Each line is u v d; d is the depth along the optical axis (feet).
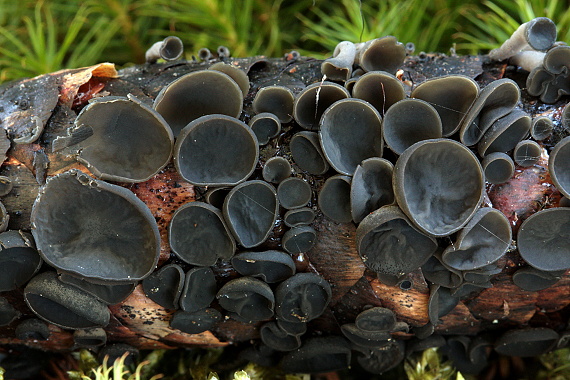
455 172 0.71
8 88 0.74
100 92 0.74
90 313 0.72
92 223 0.71
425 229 0.71
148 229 0.71
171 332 0.76
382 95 0.73
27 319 0.74
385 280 0.73
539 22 0.74
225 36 0.90
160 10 0.91
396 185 0.71
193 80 0.71
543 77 0.73
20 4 0.90
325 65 0.74
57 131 0.73
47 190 0.71
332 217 0.72
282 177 0.72
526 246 0.73
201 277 0.73
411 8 0.89
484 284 0.73
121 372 0.76
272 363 0.78
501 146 0.72
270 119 0.72
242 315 0.74
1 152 0.72
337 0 0.91
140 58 0.91
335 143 0.72
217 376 0.77
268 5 0.91
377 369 0.78
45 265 0.72
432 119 0.72
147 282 0.73
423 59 0.76
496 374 0.81
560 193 0.72
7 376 0.79
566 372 0.80
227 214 0.72
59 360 0.80
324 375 0.81
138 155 0.71
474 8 0.89
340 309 0.75
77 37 0.91
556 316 0.76
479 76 0.75
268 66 0.76
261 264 0.73
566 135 0.73
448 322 0.76
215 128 0.71
